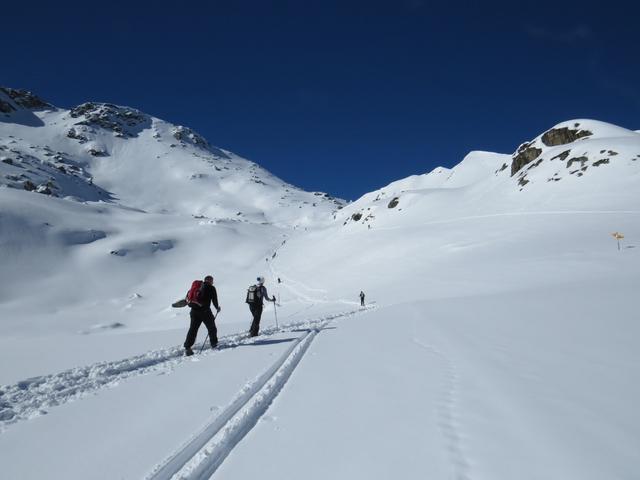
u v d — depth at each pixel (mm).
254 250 143500
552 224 63750
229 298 68562
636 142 92500
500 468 3029
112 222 161250
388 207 138125
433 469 3084
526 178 101688
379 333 10164
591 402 4277
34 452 3750
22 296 94250
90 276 111250
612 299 12742
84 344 12250
